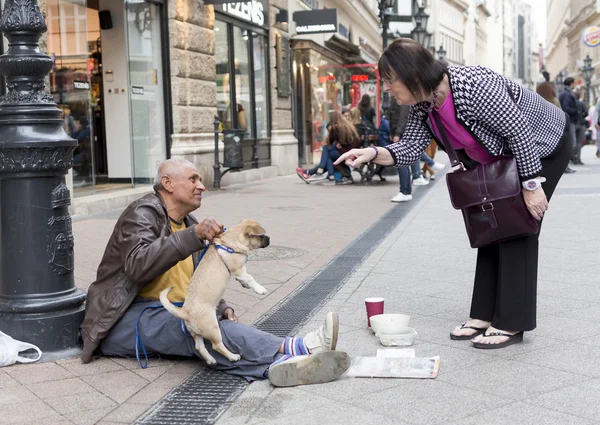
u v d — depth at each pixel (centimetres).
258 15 1706
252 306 514
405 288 555
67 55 1052
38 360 394
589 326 435
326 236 828
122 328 390
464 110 374
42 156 392
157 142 1284
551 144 392
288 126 1886
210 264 359
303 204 1141
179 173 400
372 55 3550
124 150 1267
